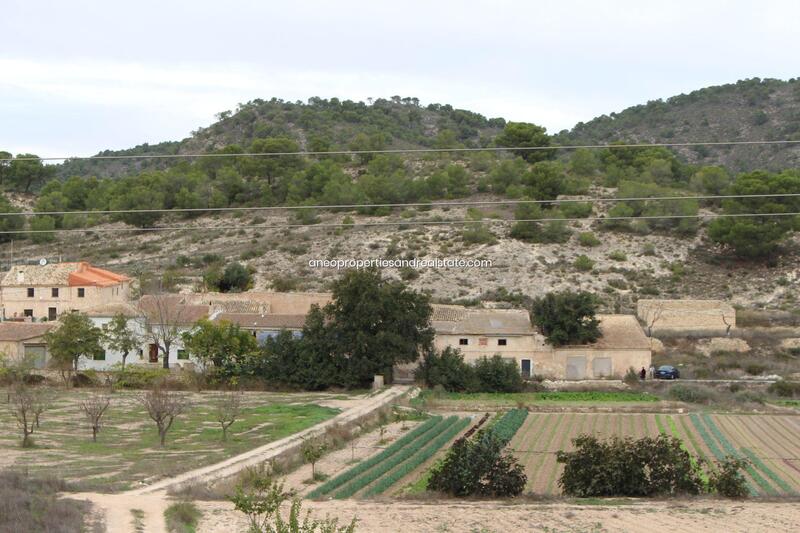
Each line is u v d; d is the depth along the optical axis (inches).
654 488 2335.1
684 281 5984.3
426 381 4323.3
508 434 3282.5
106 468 2534.5
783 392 4190.5
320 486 2447.1
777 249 6304.1
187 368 4350.4
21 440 2967.5
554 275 6023.6
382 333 4222.4
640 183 7081.7
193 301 4948.3
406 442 3166.8
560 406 3924.7
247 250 6653.5
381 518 2039.9
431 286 5920.3
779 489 2498.8
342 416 3531.0
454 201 7411.4
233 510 2036.2
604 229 6712.6
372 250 6481.3
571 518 2037.4
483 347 4480.8
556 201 6432.1
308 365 4276.6
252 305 4943.4
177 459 2691.9
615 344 4448.8
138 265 6441.9
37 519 1776.6
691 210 6702.8
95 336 4264.3
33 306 5123.0
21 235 7258.9
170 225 7391.7
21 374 3759.8
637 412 3887.8
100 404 3193.9
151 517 1943.9
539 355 4463.6
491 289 5846.5
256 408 3725.4
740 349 4739.2
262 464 2618.1
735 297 5748.0
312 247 6614.2
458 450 2383.1
